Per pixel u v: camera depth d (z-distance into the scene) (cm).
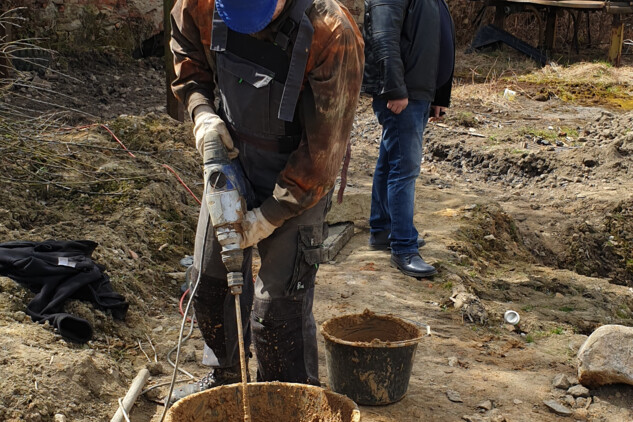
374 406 345
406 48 486
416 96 493
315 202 271
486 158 859
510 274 592
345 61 254
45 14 1148
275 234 283
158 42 1286
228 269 265
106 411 321
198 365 377
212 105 289
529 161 838
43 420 298
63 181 559
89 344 368
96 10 1198
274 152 279
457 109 1071
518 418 347
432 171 845
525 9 1562
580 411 359
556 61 1523
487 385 378
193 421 272
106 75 1141
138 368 366
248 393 280
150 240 518
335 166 269
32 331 351
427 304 482
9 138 576
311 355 298
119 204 547
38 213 511
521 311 505
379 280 510
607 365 366
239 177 277
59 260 390
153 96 1055
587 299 562
